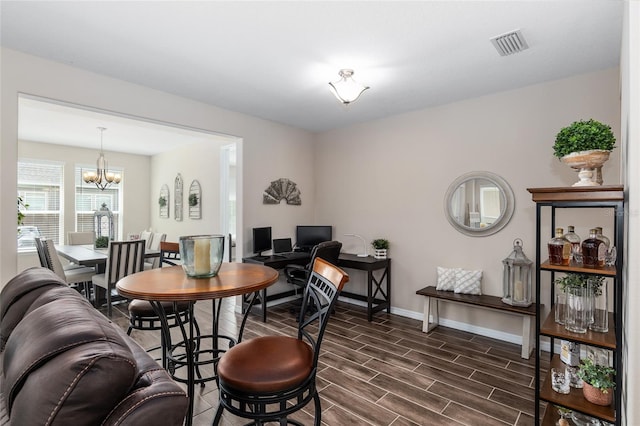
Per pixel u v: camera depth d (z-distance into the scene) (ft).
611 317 6.72
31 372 2.85
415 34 7.37
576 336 5.77
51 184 20.17
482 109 11.33
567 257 6.11
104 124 15.71
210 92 11.13
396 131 13.65
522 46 7.86
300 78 9.92
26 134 17.74
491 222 11.09
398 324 12.42
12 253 8.20
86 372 2.61
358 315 13.48
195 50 8.20
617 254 5.11
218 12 6.61
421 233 12.87
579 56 8.39
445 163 12.21
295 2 6.26
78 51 8.29
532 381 8.29
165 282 5.63
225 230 17.74
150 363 3.39
